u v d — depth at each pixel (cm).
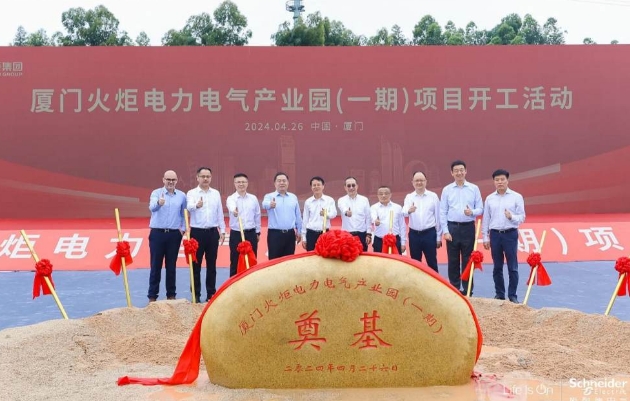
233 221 640
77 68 1022
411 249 643
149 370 369
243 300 321
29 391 328
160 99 1029
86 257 834
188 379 334
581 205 1048
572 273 776
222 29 1600
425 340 321
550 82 1040
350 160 1039
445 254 870
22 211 1025
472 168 1041
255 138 1034
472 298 534
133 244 856
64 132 1024
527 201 1046
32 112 1021
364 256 331
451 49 1038
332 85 1037
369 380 322
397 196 1041
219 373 326
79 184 1029
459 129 1040
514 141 1041
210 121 1032
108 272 800
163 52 1027
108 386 330
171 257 610
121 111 1027
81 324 449
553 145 1042
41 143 1023
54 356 393
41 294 666
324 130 1037
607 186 1048
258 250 845
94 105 1025
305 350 320
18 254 835
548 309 492
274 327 320
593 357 394
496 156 1041
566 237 887
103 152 1027
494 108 1038
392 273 323
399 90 1038
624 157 1046
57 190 1027
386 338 321
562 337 442
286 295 320
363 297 321
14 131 1020
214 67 1031
